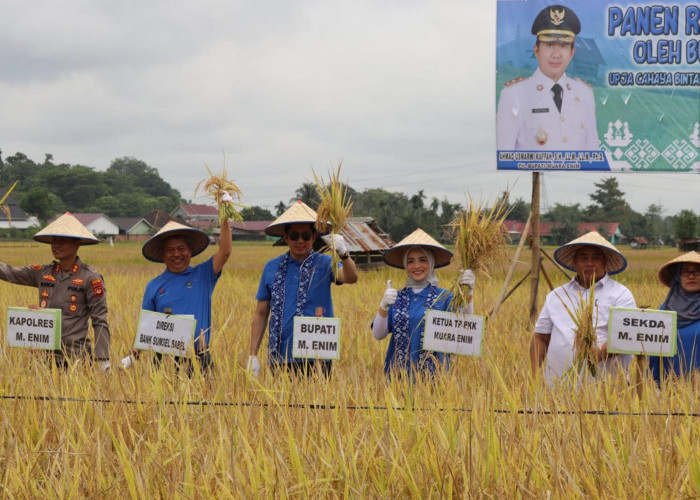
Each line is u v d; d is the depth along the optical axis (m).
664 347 5.61
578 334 5.69
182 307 6.57
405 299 6.39
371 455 4.04
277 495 3.74
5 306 12.24
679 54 12.09
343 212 6.39
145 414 4.85
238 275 24.81
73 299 6.55
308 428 4.62
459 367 6.02
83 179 198.88
